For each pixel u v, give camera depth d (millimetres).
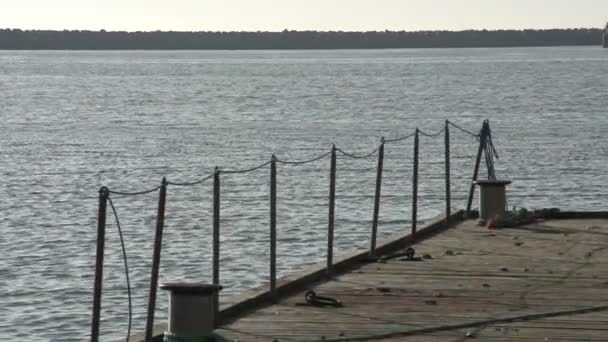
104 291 37781
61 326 33500
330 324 24422
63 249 46344
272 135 106562
